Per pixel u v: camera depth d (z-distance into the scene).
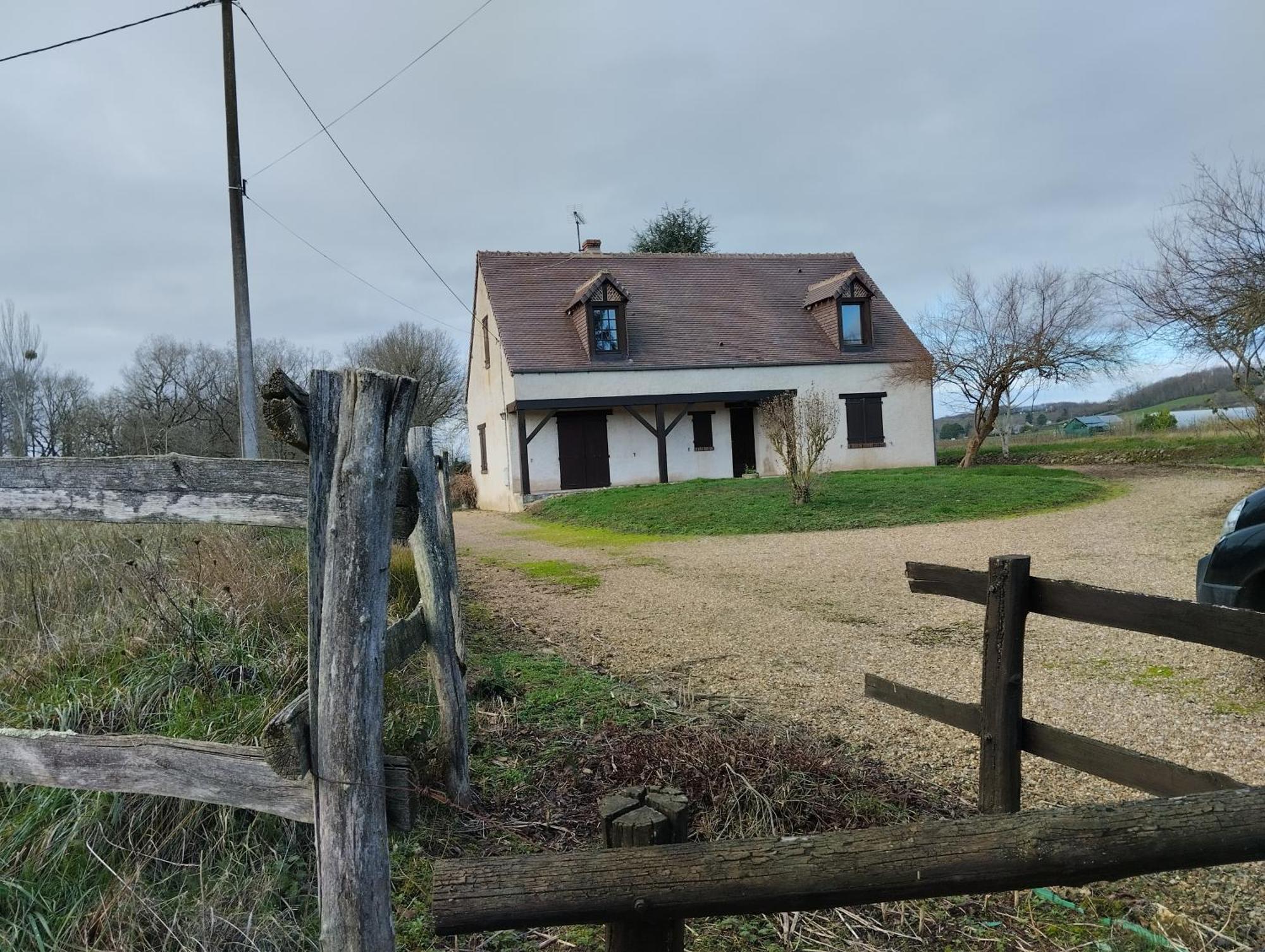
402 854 2.85
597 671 5.16
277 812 2.04
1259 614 2.28
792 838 1.43
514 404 19.28
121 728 3.32
